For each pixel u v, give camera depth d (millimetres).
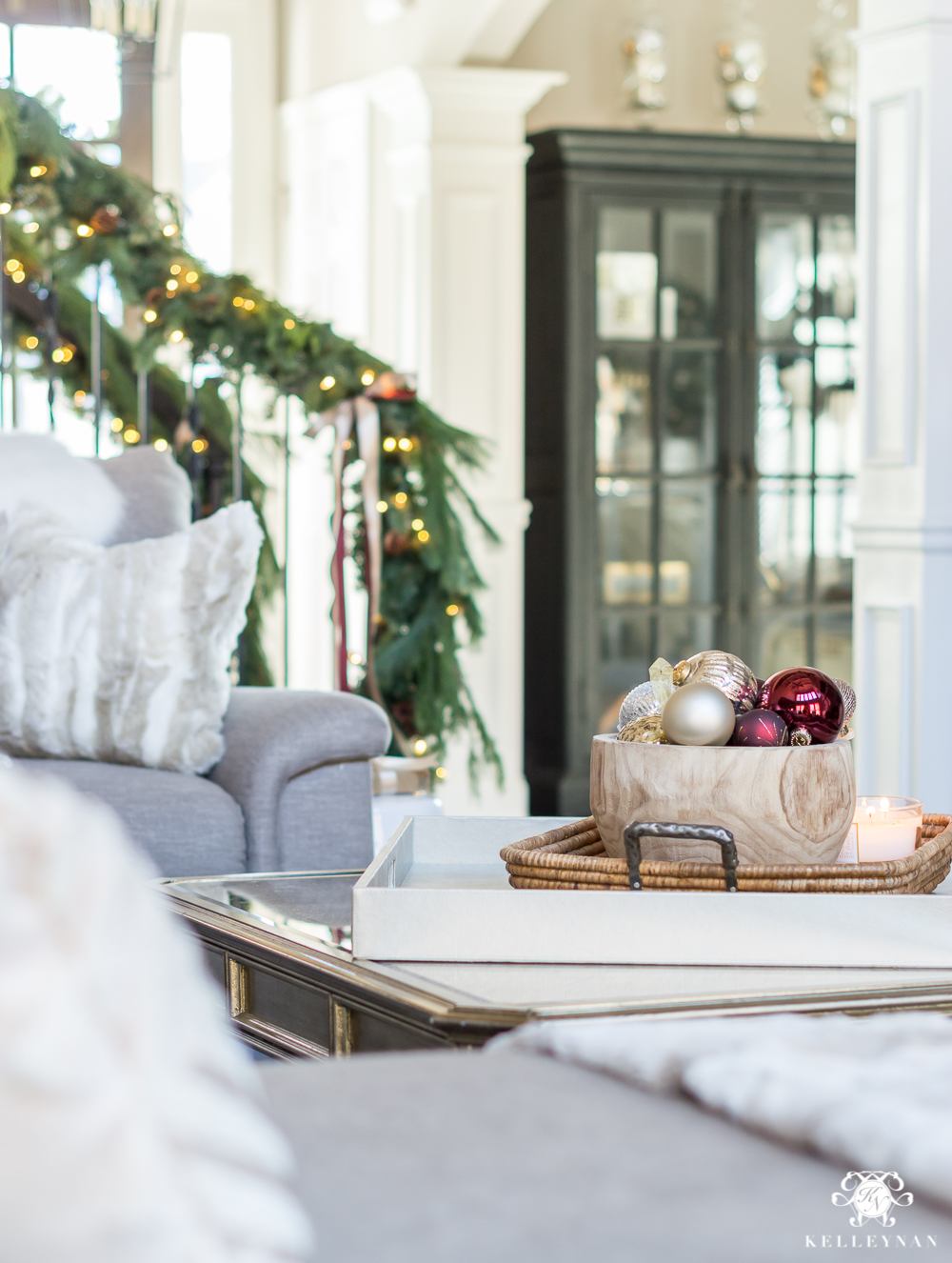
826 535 5195
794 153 5020
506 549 4594
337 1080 539
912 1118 452
